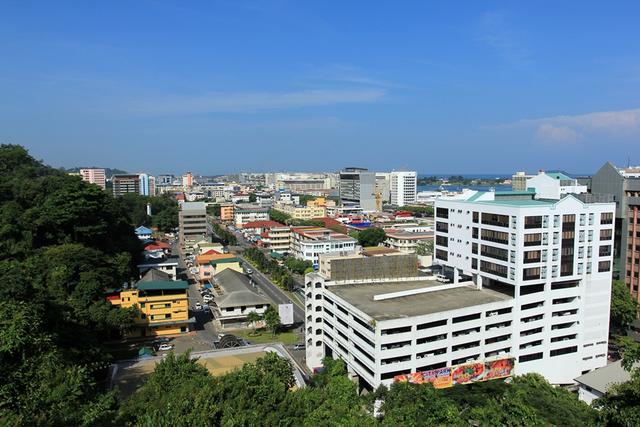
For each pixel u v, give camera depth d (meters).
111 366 99.94
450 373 91.44
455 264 117.19
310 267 198.88
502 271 102.50
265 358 84.19
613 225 106.81
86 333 98.12
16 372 57.28
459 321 94.12
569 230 102.00
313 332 112.06
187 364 69.44
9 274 91.94
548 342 103.50
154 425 46.31
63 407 53.16
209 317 150.25
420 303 99.12
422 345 90.00
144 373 97.56
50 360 62.44
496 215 103.31
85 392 61.34
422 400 76.94
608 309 109.31
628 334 129.12
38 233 150.00
